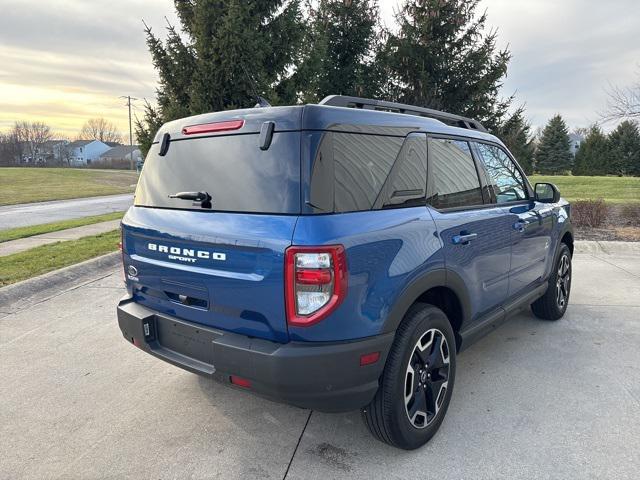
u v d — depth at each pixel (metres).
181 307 2.75
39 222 14.98
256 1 10.14
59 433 2.99
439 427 2.97
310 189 2.28
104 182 41.28
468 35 13.36
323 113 2.41
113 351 4.28
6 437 2.95
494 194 3.68
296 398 2.29
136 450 2.81
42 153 103.56
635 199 15.96
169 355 2.81
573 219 11.27
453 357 3.00
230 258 2.42
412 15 13.55
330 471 2.60
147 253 2.91
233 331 2.50
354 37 14.17
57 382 3.69
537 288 4.38
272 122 2.42
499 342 4.41
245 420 3.14
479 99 13.41
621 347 4.27
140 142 11.10
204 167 2.69
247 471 2.61
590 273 7.04
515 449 2.77
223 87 10.01
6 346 4.39
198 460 2.71
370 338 2.39
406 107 3.28
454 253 2.95
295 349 2.25
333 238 2.23
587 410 3.19
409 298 2.57
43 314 5.28
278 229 2.28
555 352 4.17
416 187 2.83
